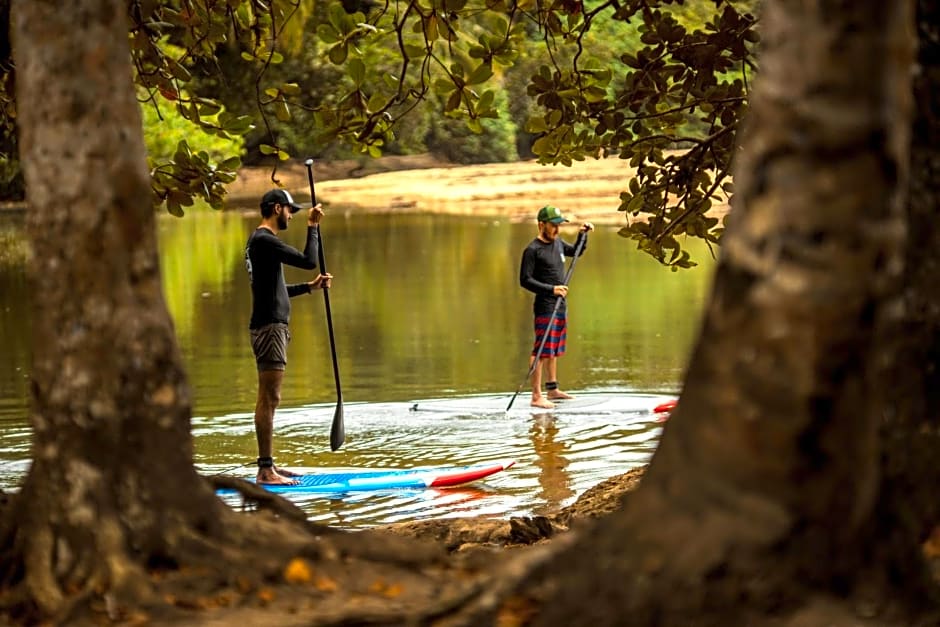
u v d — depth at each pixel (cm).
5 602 657
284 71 8519
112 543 654
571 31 1404
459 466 1770
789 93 507
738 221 525
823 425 512
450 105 1320
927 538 578
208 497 688
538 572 589
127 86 662
